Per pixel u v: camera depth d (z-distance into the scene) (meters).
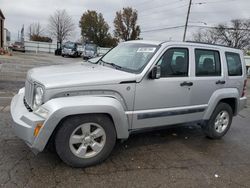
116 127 3.89
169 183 3.61
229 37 62.22
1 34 40.12
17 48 39.34
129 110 4.02
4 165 3.64
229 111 5.59
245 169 4.24
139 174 3.76
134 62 4.36
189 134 5.69
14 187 3.17
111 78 3.78
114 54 4.99
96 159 3.83
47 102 3.39
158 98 4.27
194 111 4.85
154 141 5.06
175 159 4.36
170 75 4.43
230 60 5.50
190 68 4.68
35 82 3.61
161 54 4.29
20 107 3.80
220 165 4.30
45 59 27.81
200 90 4.85
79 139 3.67
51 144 3.80
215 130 5.43
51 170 3.62
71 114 3.43
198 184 3.65
